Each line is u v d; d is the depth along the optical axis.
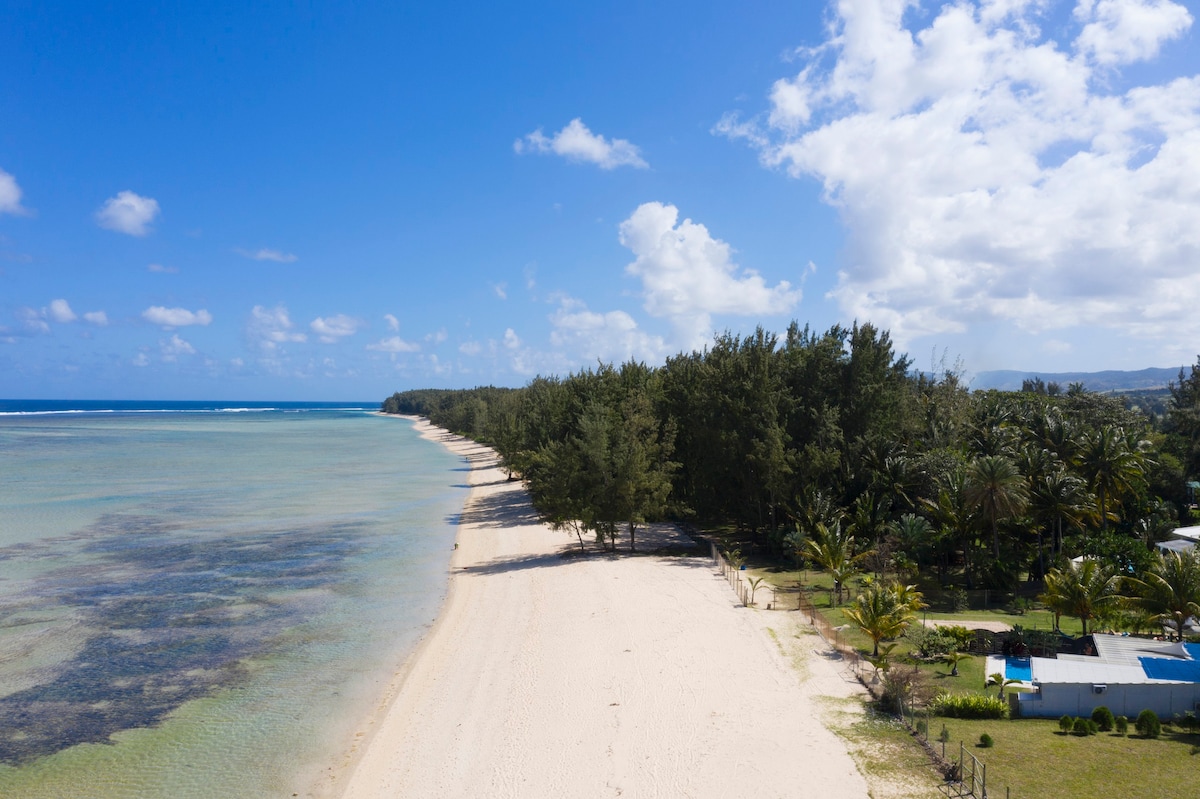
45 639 38.94
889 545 49.62
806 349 66.50
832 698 28.77
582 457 60.41
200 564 56.78
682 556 58.28
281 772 24.94
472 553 61.22
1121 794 20.56
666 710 27.91
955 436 68.62
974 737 25.02
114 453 147.88
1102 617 37.06
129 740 27.33
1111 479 57.03
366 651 37.09
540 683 31.31
